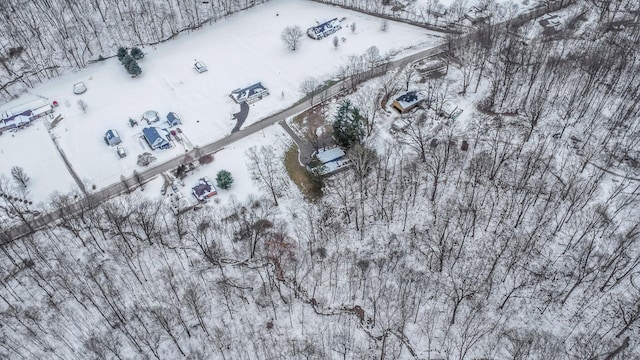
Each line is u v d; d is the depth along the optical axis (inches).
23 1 6707.7
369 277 4072.3
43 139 5428.2
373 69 5989.2
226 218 4542.3
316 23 6747.1
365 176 4766.2
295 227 4493.1
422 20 6668.3
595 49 5787.4
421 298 3890.3
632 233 4055.1
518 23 6432.1
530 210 4352.9
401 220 4461.1
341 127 4795.8
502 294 3892.7
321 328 3809.1
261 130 5403.5
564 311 3772.1
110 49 6437.0
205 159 5093.5
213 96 5846.5
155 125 5516.7
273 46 6446.9
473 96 5536.4
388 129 5260.8
